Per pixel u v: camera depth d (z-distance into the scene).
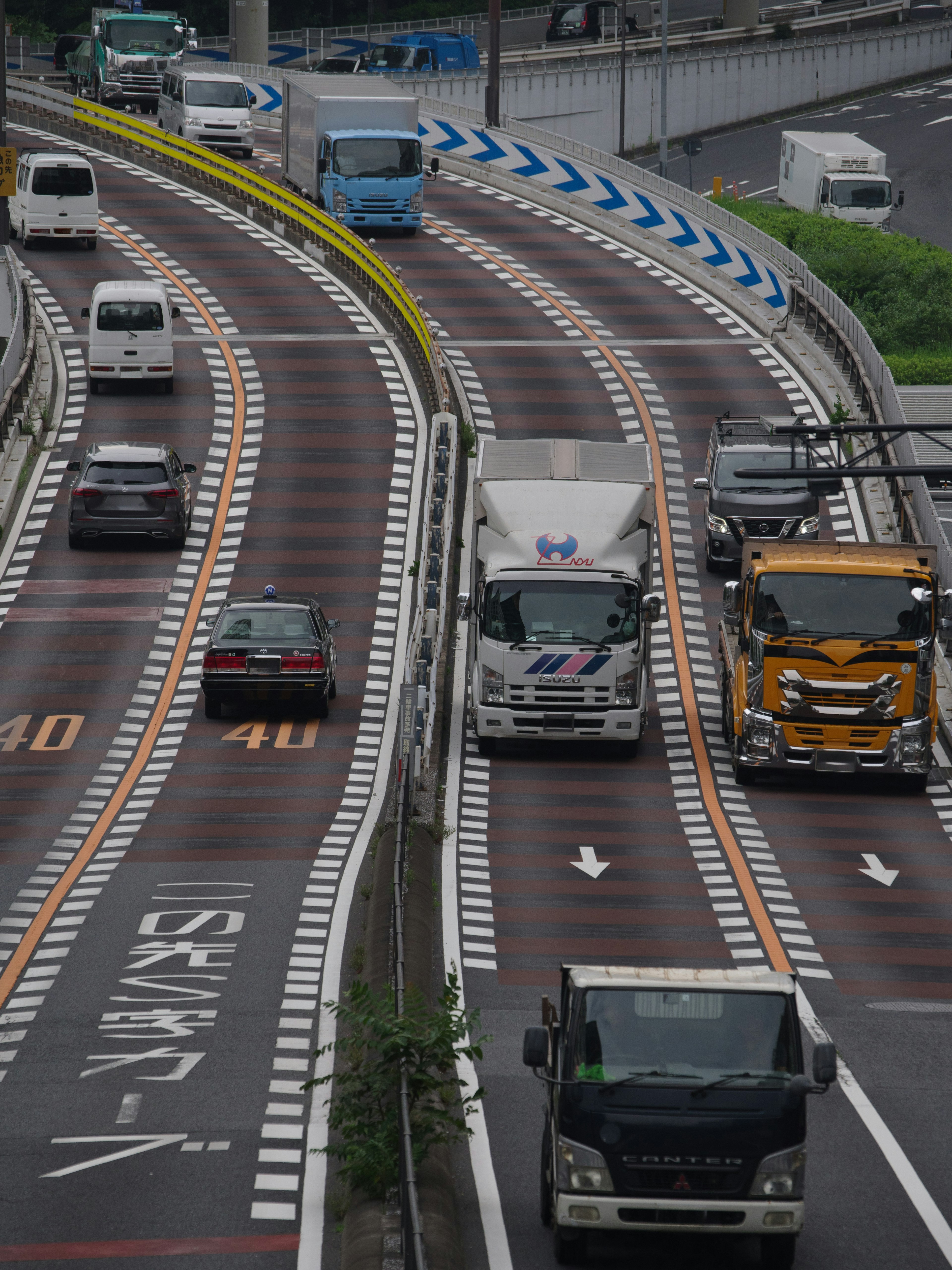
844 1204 57.06
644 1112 50.75
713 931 89.62
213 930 87.81
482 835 106.00
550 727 121.62
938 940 88.94
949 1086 68.50
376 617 151.75
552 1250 53.53
